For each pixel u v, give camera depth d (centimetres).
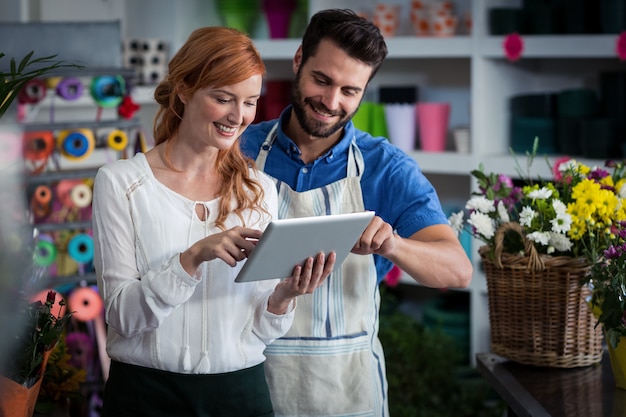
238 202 218
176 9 508
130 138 439
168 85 214
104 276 208
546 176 424
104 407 217
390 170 257
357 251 227
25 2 505
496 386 266
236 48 202
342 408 251
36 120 496
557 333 270
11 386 203
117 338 214
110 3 529
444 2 453
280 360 251
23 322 188
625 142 414
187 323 210
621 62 449
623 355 248
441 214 257
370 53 236
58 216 412
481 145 444
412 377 427
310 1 482
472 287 456
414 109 468
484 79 442
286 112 263
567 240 261
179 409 212
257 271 199
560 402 244
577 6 416
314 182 257
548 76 472
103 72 404
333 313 251
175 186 215
